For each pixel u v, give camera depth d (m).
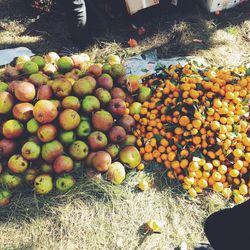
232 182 1.27
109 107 1.31
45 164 1.23
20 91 1.22
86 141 1.28
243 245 0.75
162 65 1.47
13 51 1.70
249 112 1.34
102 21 1.87
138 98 1.39
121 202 1.25
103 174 1.28
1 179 1.23
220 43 1.85
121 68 1.38
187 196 1.27
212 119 1.26
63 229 1.19
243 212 0.76
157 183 1.31
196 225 1.22
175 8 1.96
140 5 1.78
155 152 1.32
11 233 1.18
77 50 1.74
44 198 1.24
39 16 1.94
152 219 1.19
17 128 1.21
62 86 1.24
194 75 1.35
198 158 1.25
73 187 1.25
